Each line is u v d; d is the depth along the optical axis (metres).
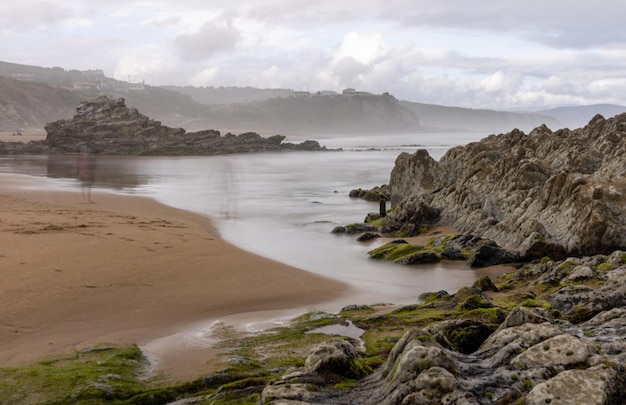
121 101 147.75
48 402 11.34
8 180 65.69
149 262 26.11
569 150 44.31
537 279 22.30
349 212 47.69
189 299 21.27
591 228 27.00
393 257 29.84
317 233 37.91
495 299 19.31
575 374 7.91
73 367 13.41
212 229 38.28
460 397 7.85
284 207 50.06
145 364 14.21
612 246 26.72
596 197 28.02
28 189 56.44
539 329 10.02
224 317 19.47
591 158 42.22
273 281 24.53
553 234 28.86
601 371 7.92
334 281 25.25
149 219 39.91
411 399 8.05
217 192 60.31
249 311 20.38
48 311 18.81
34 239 29.23
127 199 51.53
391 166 101.38
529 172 37.09
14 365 13.96
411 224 37.16
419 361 8.70
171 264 26.09
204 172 86.19
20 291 20.56
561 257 27.20
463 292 19.81
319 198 56.81
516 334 10.22
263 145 149.50
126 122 139.75
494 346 10.16
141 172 84.50
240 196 57.38
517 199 35.53
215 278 24.39
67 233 31.48
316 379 9.82
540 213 31.34
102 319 18.45
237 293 22.48
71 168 88.62
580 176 30.47
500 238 31.69
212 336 17.03
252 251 31.77
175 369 13.72
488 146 50.56
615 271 19.98
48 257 25.56
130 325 18.02
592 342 9.34
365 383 9.77
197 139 144.00
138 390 12.12
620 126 49.56
